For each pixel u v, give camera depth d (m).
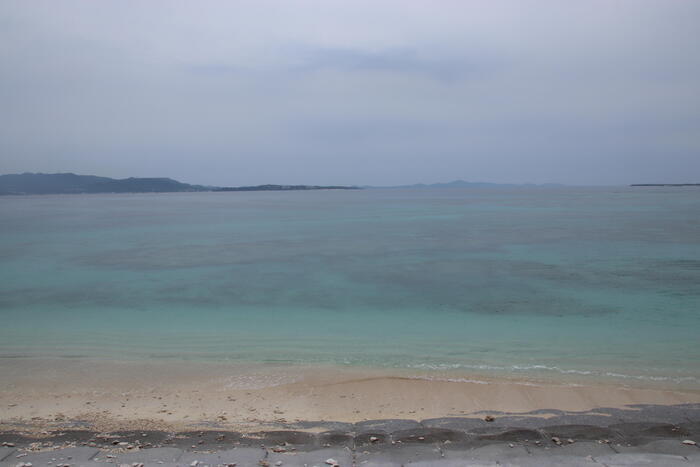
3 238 39.22
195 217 66.62
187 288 18.83
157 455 5.61
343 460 5.48
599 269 21.81
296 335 12.21
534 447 5.79
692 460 5.37
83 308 15.59
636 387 8.32
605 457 5.48
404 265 23.94
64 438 6.16
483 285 18.67
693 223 46.31
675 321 13.16
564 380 8.73
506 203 108.06
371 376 9.06
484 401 7.72
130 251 30.39
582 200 120.19
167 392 8.37
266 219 61.34
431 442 5.99
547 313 14.25
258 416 7.23
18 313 14.89
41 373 9.41
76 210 91.81
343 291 18.00
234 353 10.72
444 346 11.09
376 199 158.62
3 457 5.55
